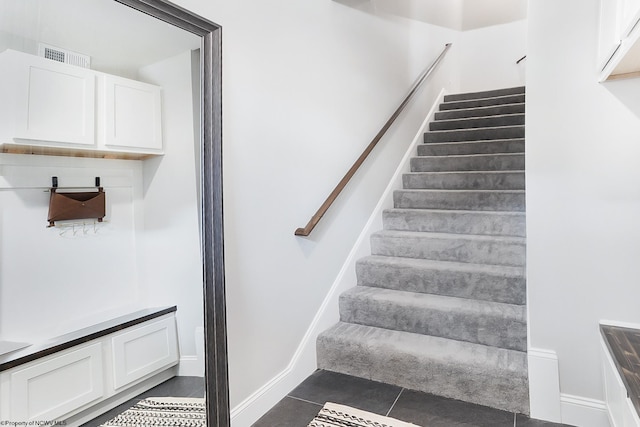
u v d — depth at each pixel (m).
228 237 1.67
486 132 3.96
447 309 2.21
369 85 2.99
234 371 1.70
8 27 1.01
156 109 1.37
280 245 2.01
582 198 1.71
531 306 1.81
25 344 1.03
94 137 1.20
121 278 1.27
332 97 2.48
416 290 2.56
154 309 1.36
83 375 1.17
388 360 2.12
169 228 1.41
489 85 5.69
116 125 1.25
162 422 1.34
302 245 2.20
